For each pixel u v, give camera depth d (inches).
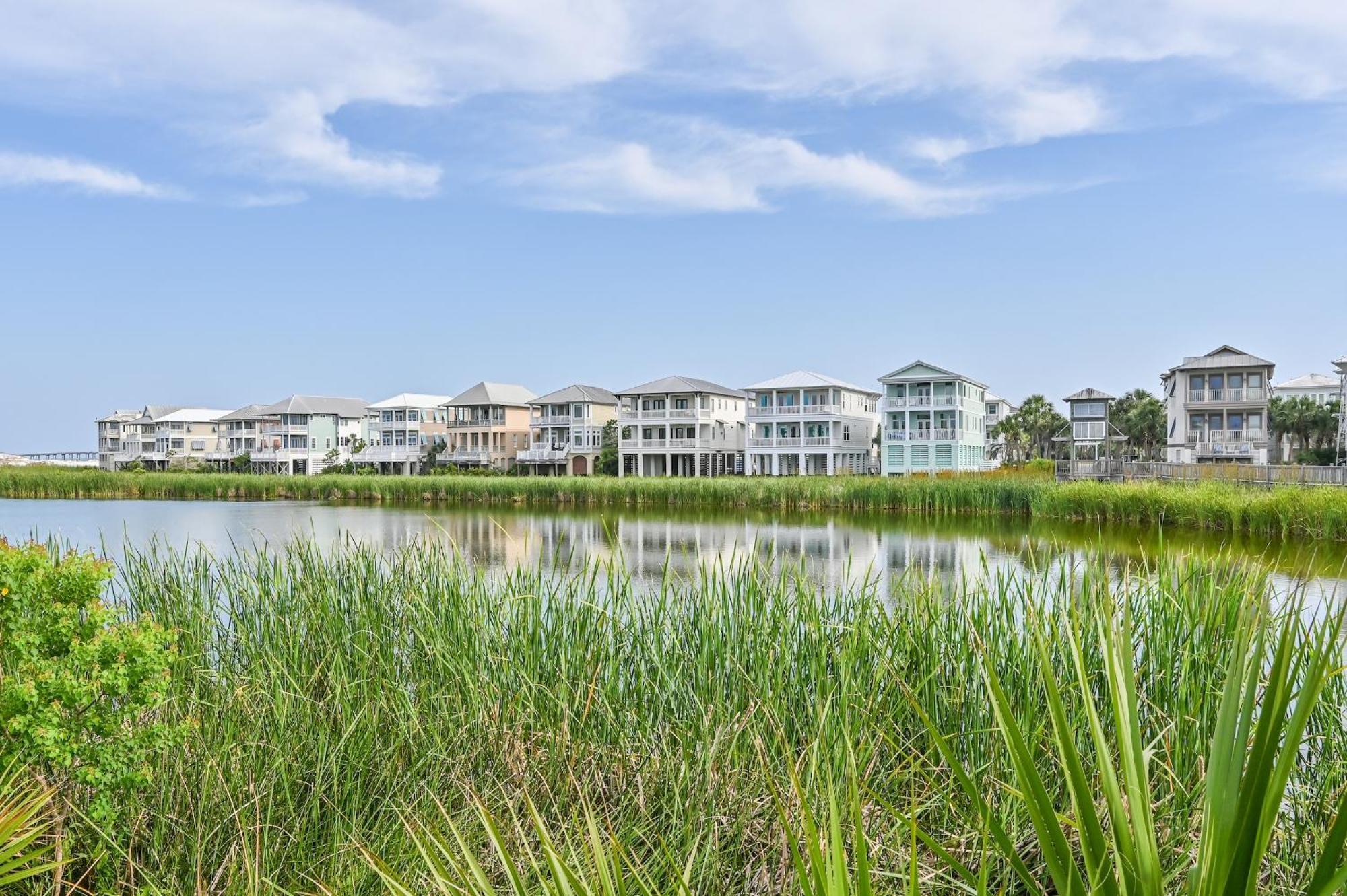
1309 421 2753.4
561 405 3171.8
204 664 258.1
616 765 197.5
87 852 174.6
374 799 188.5
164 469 4010.8
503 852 89.1
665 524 1301.7
